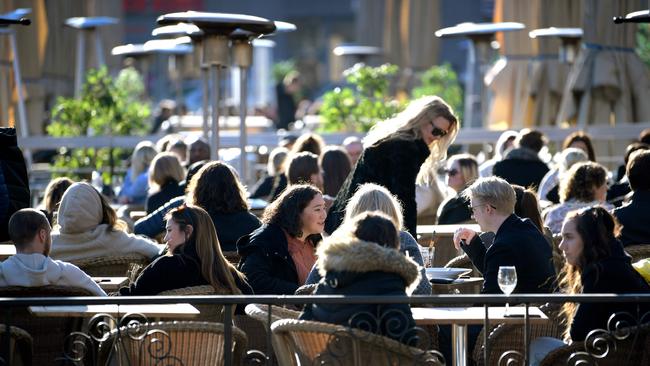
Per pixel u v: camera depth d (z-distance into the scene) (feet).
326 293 48.29
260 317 52.11
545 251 61.16
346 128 146.20
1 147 69.62
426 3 212.84
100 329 55.83
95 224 68.80
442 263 83.30
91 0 198.08
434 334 61.16
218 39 101.50
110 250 68.80
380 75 152.56
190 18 98.17
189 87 296.92
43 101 157.17
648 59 179.52
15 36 153.38
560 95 142.10
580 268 54.24
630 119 128.26
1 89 138.10
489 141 132.36
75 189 68.80
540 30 134.31
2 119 138.10
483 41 143.23
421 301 47.06
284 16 476.95
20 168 70.08
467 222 85.97
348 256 47.44
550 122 142.20
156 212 80.48
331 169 87.56
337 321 48.01
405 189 68.03
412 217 68.28
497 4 153.17
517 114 142.20
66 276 56.39
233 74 231.09
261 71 282.15
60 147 135.74
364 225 48.57
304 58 482.69
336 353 46.98
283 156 101.24
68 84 174.81
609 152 133.39
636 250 67.72
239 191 70.03
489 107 156.35
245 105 109.60
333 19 482.28
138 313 51.11
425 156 68.64
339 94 147.13
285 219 63.57
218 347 52.34
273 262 63.05
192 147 106.01
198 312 53.11
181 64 186.29
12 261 55.93
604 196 76.69
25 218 56.34
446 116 68.44
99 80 151.64
